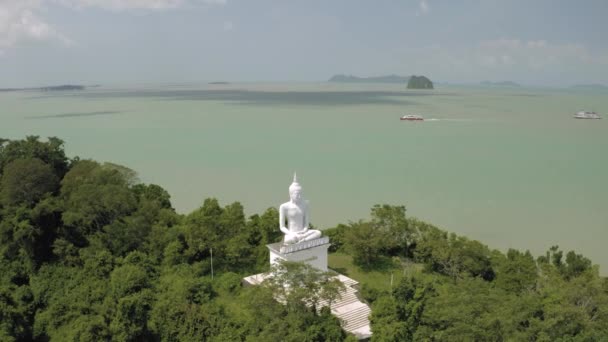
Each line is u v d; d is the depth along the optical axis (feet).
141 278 131.13
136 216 163.22
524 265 136.46
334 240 173.17
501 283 132.77
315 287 109.50
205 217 155.02
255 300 108.27
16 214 158.71
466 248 146.92
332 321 107.24
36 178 169.99
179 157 340.59
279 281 110.52
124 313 113.80
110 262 147.74
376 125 538.88
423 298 110.52
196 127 519.60
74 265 155.74
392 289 122.42
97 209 159.22
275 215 172.55
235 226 161.17
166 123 560.61
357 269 156.76
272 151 365.40
